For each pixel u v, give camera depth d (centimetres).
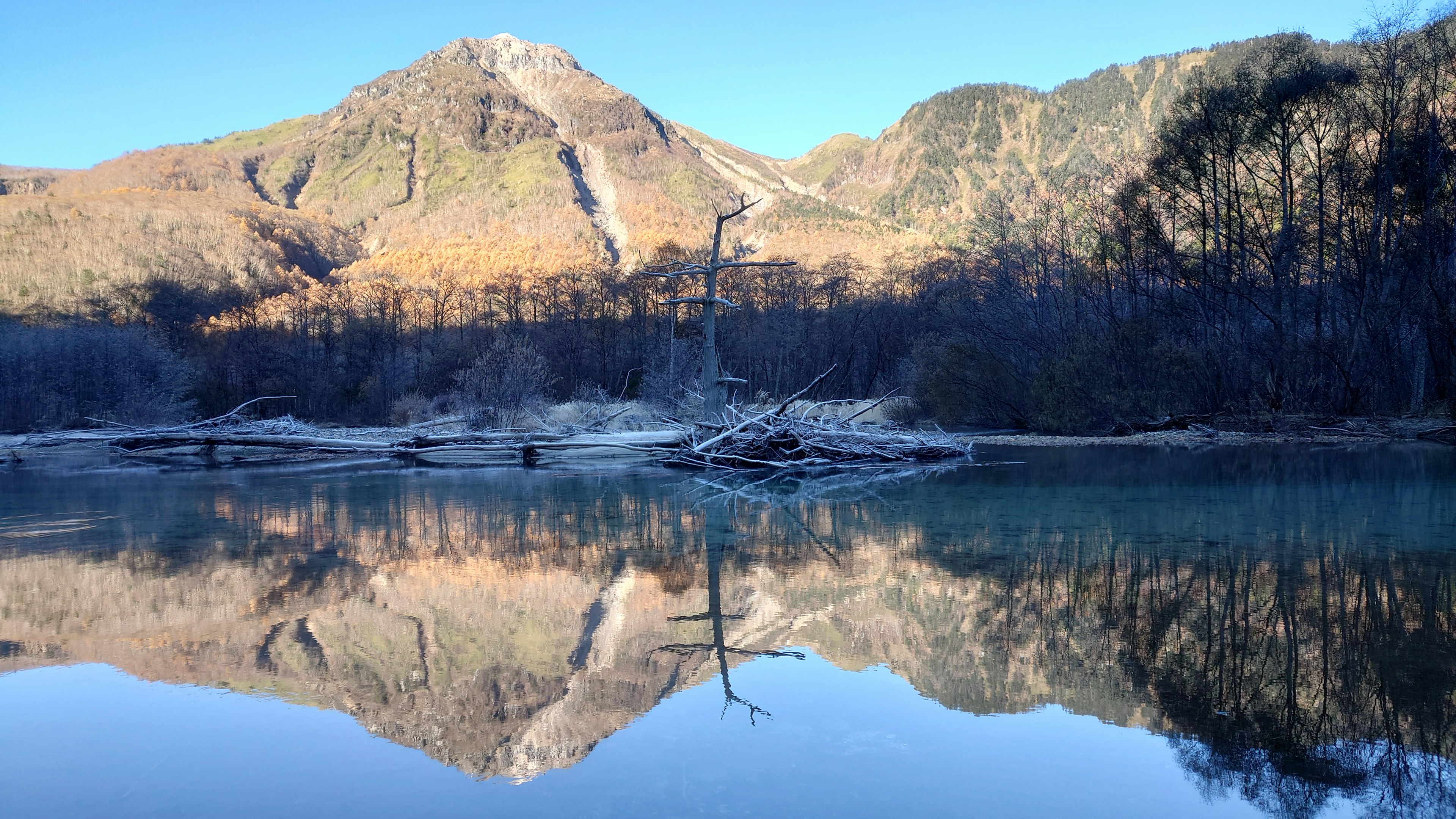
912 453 1850
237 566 708
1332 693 377
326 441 2230
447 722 357
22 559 752
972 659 437
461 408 3170
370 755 322
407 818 268
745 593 589
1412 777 295
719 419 1962
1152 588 589
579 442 2022
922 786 291
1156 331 2597
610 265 12812
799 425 1802
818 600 566
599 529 901
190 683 408
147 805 279
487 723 355
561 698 384
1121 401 2550
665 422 2612
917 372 3397
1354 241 2586
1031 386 2820
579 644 470
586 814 269
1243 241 2736
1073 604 546
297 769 310
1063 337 2941
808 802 274
